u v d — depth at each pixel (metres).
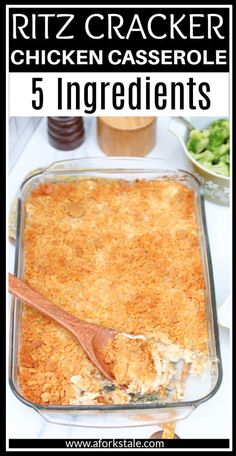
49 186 1.09
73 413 0.89
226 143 1.13
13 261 1.08
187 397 0.92
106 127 1.15
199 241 1.04
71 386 0.92
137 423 0.91
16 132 1.17
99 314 0.97
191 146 1.12
